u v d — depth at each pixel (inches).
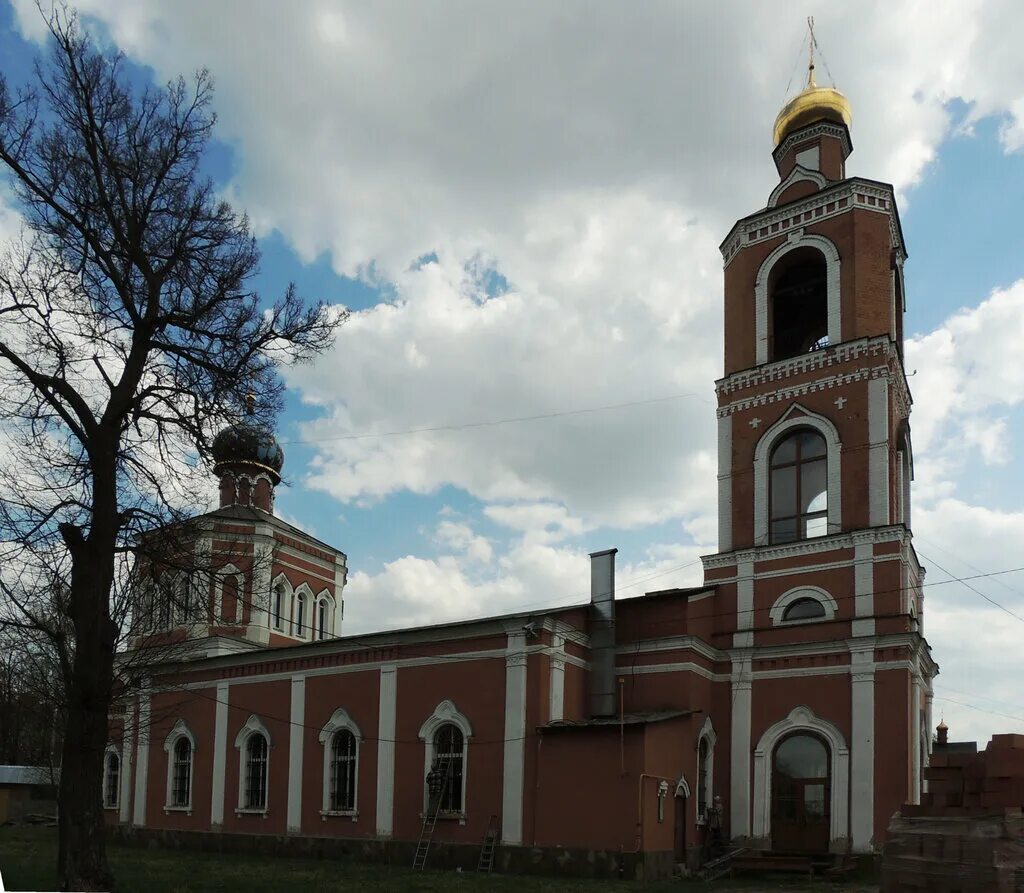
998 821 708.0
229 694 1433.3
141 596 829.8
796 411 1288.1
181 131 764.6
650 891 913.5
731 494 1318.9
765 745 1190.9
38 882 857.5
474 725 1165.7
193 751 1453.0
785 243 1359.5
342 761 1295.5
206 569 773.9
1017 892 682.8
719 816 1184.2
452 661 1208.2
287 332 777.6
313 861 1207.6
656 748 1071.0
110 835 1507.1
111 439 718.5
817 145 1398.9
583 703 1211.9
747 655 1232.2
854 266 1291.8
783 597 1232.2
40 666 1225.4
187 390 749.3
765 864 1103.0
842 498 1226.0
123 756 1550.2
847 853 1097.4
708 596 1261.1
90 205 725.9
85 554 703.7
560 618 1187.9
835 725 1151.0
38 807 1793.8
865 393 1242.0
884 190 1321.4
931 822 748.0
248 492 1691.7
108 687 700.7
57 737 1643.7
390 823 1206.9
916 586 1280.8
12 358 694.5
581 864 1044.5
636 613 1251.8
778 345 1427.2
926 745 1242.6
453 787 1174.3
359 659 1302.9
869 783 1108.5
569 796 1074.1
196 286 757.9
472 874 1056.8
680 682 1187.9
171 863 1158.3
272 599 1630.2
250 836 1341.0
